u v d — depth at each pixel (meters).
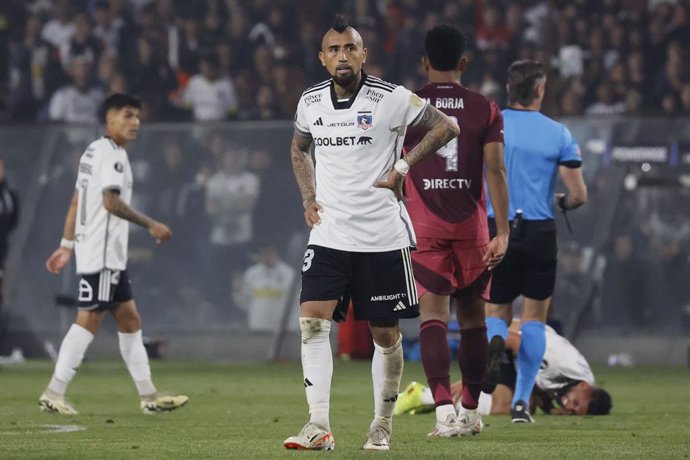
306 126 21.03
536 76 28.39
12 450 20.73
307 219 20.75
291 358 57.91
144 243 59.44
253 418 28.64
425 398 29.22
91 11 75.94
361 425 26.69
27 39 73.12
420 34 68.88
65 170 60.69
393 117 20.42
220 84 69.62
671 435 24.11
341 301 21.08
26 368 51.91
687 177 56.03
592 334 56.28
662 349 55.53
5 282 59.78
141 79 70.25
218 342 58.50
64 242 31.61
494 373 27.72
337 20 20.36
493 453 20.06
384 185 20.38
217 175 59.41
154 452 20.34
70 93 70.69
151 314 59.19
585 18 69.62
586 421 28.02
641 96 65.38
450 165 23.67
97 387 40.56
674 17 67.50
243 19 71.50
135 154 60.09
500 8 69.44
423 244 23.72
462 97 23.95
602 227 56.59
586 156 57.16
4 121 62.66
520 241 27.66
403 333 56.16
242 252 58.88
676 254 55.84
